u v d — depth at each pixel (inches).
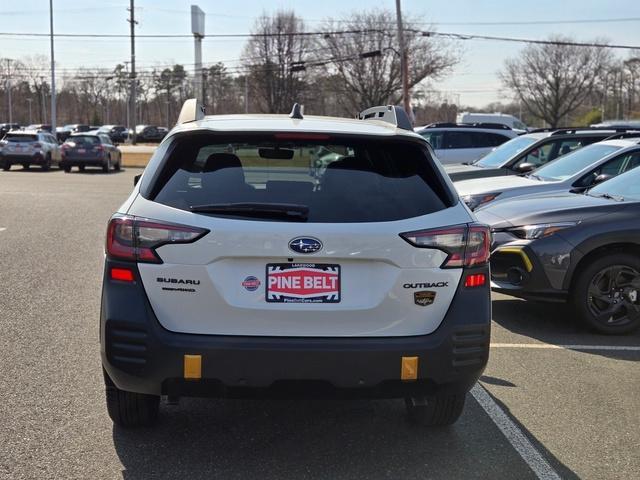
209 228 129.9
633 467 148.6
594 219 246.1
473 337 136.9
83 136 1141.7
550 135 470.0
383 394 135.7
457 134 694.5
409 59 2192.4
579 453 154.7
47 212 571.5
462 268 137.4
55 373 193.6
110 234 134.5
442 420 161.6
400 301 133.7
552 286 246.5
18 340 222.4
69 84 4303.6
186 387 133.5
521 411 177.8
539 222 250.2
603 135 466.3
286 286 131.8
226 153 144.3
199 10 1632.6
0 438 153.3
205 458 147.9
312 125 151.8
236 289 131.4
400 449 154.9
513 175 418.0
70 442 152.9
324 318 132.3
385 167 147.8
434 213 137.9
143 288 132.3
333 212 134.4
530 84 3070.9
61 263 350.9
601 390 193.6
